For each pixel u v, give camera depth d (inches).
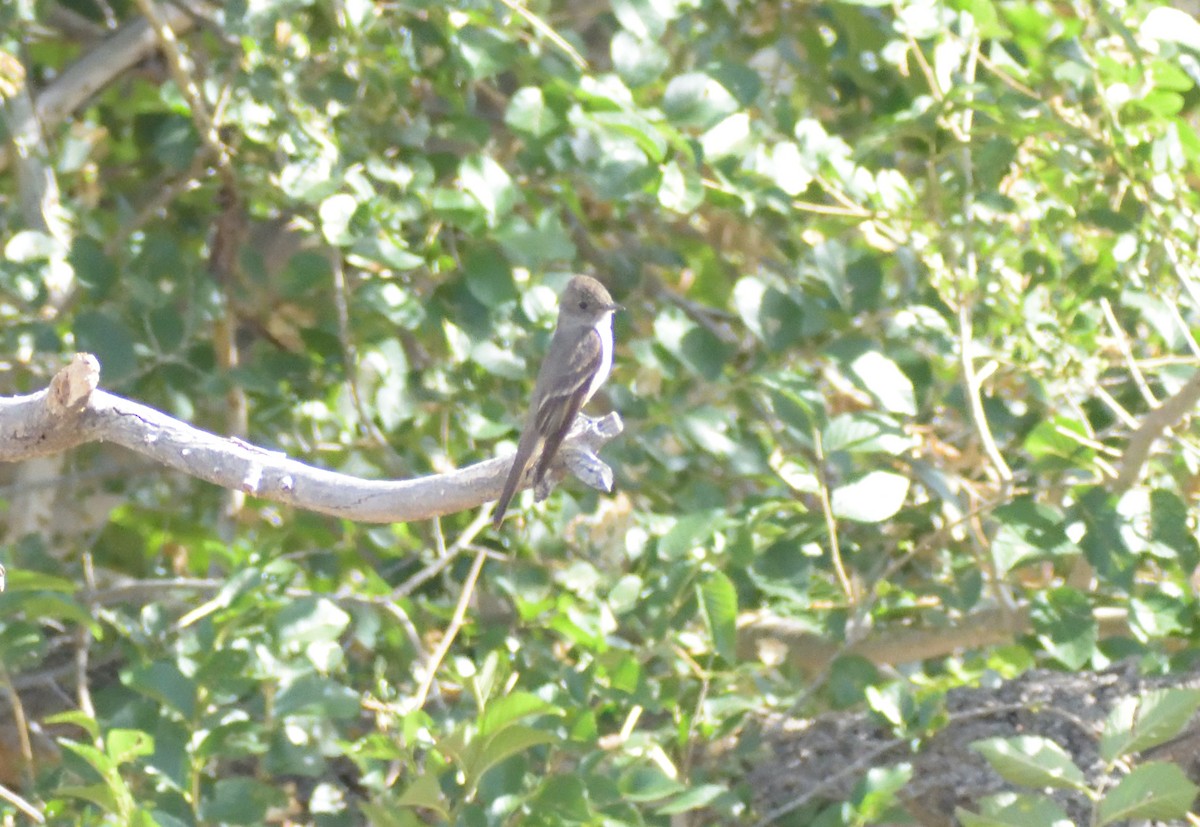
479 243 433.4
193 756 341.7
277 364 457.7
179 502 503.5
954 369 470.9
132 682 340.8
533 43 441.1
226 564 425.4
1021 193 476.7
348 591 432.8
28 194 503.2
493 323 437.7
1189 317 484.4
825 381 530.6
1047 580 506.9
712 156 412.5
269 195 473.4
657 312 525.7
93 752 308.8
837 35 537.6
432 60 474.6
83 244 434.9
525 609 408.2
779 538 406.0
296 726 363.3
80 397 282.5
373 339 446.6
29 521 535.2
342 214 413.1
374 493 288.7
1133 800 301.7
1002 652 421.7
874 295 425.7
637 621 404.5
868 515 386.3
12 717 461.4
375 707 374.6
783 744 412.5
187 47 540.1
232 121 445.7
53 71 604.7
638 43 421.4
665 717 432.8
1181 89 418.6
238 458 289.7
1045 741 313.9
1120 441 473.1
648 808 374.0
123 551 518.0
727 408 467.5
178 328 442.0
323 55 457.7
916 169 537.3
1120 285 454.6
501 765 334.0
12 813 373.7
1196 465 428.5
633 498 470.6
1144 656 402.6
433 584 460.4
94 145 644.7
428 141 539.8
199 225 536.1
